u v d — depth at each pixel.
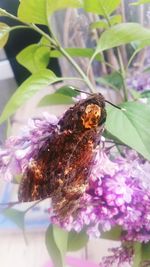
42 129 0.11
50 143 0.11
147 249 0.13
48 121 0.11
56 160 0.10
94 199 0.11
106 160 0.11
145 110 0.12
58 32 0.25
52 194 0.10
